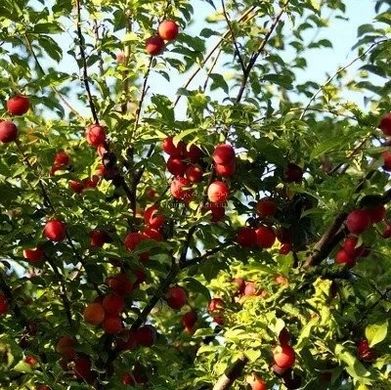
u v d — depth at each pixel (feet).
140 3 8.37
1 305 8.18
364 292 8.02
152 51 8.32
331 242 7.84
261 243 8.14
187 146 7.73
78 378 8.09
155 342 8.46
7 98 8.33
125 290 8.10
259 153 7.98
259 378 7.99
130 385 8.32
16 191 8.03
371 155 7.52
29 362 8.13
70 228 8.04
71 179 8.18
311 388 7.78
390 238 7.82
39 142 8.19
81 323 8.38
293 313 7.66
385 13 8.03
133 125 8.38
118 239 8.09
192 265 8.39
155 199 8.75
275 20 8.59
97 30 8.54
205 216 7.93
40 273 8.43
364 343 7.77
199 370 8.09
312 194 7.64
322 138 7.93
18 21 8.26
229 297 8.49
